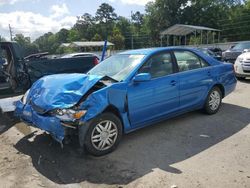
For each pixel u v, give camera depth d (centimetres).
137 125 524
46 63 800
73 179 409
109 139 481
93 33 8738
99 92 463
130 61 556
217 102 685
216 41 4925
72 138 478
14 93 757
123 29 8100
